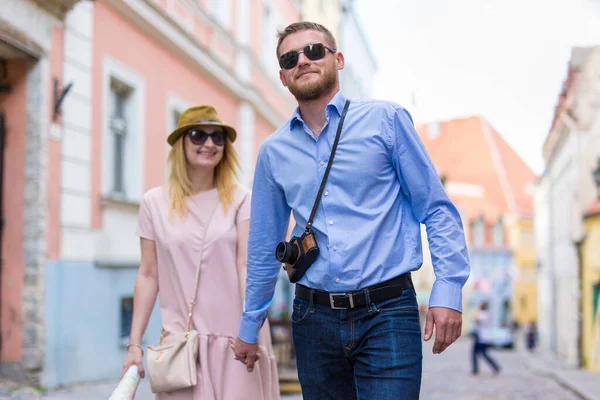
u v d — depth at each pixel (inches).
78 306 339.0
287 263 104.8
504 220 2541.8
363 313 99.1
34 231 304.3
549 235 1088.8
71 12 337.4
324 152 102.7
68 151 333.4
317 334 102.7
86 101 354.0
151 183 447.2
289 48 104.4
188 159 139.0
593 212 634.2
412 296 100.6
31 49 299.7
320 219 102.6
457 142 2554.1
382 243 99.7
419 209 101.3
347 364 103.7
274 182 110.0
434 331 97.2
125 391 113.0
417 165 100.0
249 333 118.6
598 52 531.2
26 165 305.9
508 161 2549.2
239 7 635.5
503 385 514.0
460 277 97.5
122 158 421.4
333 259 99.9
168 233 135.3
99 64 371.9
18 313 302.2
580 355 720.3
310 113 105.1
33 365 300.2
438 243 99.0
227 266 134.2
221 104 597.0
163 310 135.3
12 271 304.2
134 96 424.5
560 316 967.6
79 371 336.8
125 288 395.9
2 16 278.1
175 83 490.0
